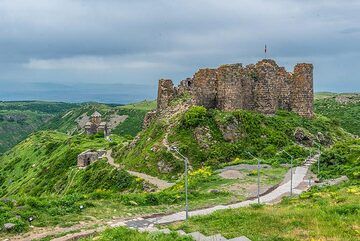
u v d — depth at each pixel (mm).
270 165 68000
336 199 37281
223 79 87250
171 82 102438
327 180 53781
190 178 60156
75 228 32688
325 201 37062
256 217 31188
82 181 93438
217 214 33281
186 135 82500
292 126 88188
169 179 74375
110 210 38938
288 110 96938
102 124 172500
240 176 59812
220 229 28938
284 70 96750
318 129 91000
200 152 78250
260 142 80562
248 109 91500
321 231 26906
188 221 32281
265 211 33594
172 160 77938
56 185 106375
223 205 42156
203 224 30891
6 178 156875
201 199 46062
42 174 124438
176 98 100562
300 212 31547
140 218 36188
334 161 63000
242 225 29391
